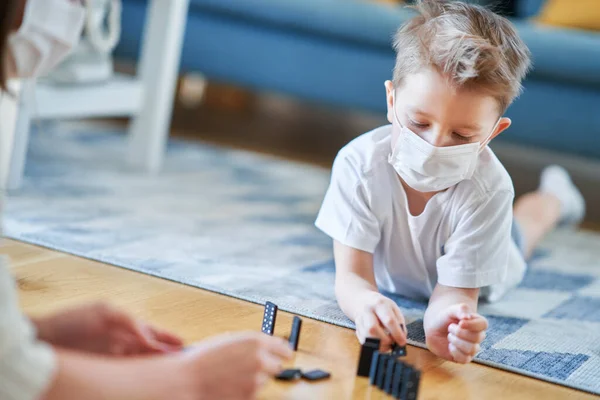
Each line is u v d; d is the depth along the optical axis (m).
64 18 0.93
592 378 1.13
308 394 0.94
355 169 1.27
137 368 0.74
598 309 1.51
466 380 1.07
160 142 2.30
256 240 1.70
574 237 2.19
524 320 1.38
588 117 2.35
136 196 1.96
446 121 1.09
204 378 0.77
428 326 1.14
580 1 2.75
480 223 1.22
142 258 1.45
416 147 1.12
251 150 2.89
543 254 1.95
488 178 1.23
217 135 3.10
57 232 1.54
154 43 2.26
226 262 1.50
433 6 1.21
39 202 1.76
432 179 1.14
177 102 3.74
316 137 3.41
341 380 1.00
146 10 2.68
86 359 0.72
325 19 2.54
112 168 2.24
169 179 2.21
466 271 1.22
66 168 2.15
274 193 2.22
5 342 0.67
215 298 1.28
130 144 2.28
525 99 2.40
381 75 2.54
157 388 0.73
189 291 1.30
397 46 1.20
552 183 2.12
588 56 2.31
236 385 0.79
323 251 1.69
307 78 2.63
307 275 1.49
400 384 0.95
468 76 1.06
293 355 1.07
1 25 0.74
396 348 1.07
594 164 3.47
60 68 2.04
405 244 1.30
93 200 1.85
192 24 2.72
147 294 1.26
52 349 0.72
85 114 2.11
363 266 1.26
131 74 3.85
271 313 1.10
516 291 1.57
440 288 1.24
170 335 0.90
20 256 1.38
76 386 0.69
